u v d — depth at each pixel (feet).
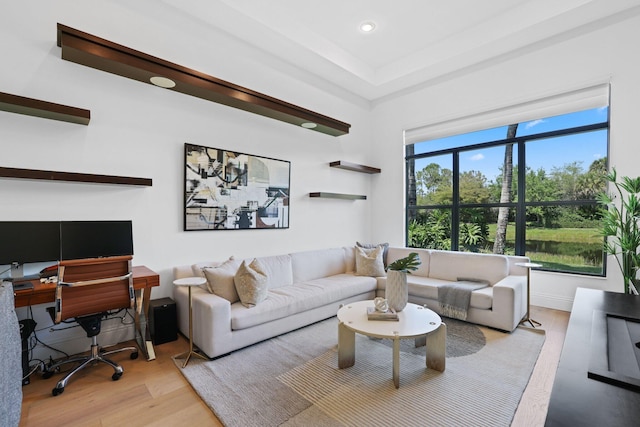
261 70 12.88
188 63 10.77
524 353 8.44
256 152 12.76
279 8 11.51
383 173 17.93
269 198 13.19
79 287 7.13
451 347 8.83
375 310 8.18
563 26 11.36
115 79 9.33
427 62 14.19
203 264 10.61
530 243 13.51
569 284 12.07
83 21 8.76
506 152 14.23
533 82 12.67
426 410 6.05
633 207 9.66
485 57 13.44
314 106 15.08
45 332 8.30
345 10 11.63
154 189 10.09
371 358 8.28
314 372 7.52
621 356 2.78
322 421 5.77
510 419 5.76
